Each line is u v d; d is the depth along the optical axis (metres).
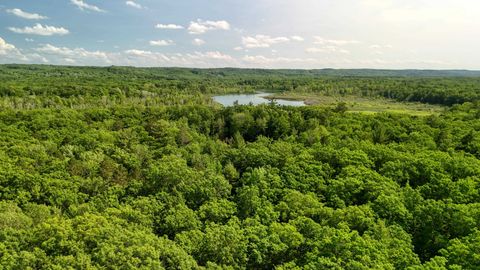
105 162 86.00
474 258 43.22
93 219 52.25
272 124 141.38
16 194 71.38
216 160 92.25
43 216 60.84
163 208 61.59
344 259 43.53
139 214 57.09
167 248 45.84
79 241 47.16
